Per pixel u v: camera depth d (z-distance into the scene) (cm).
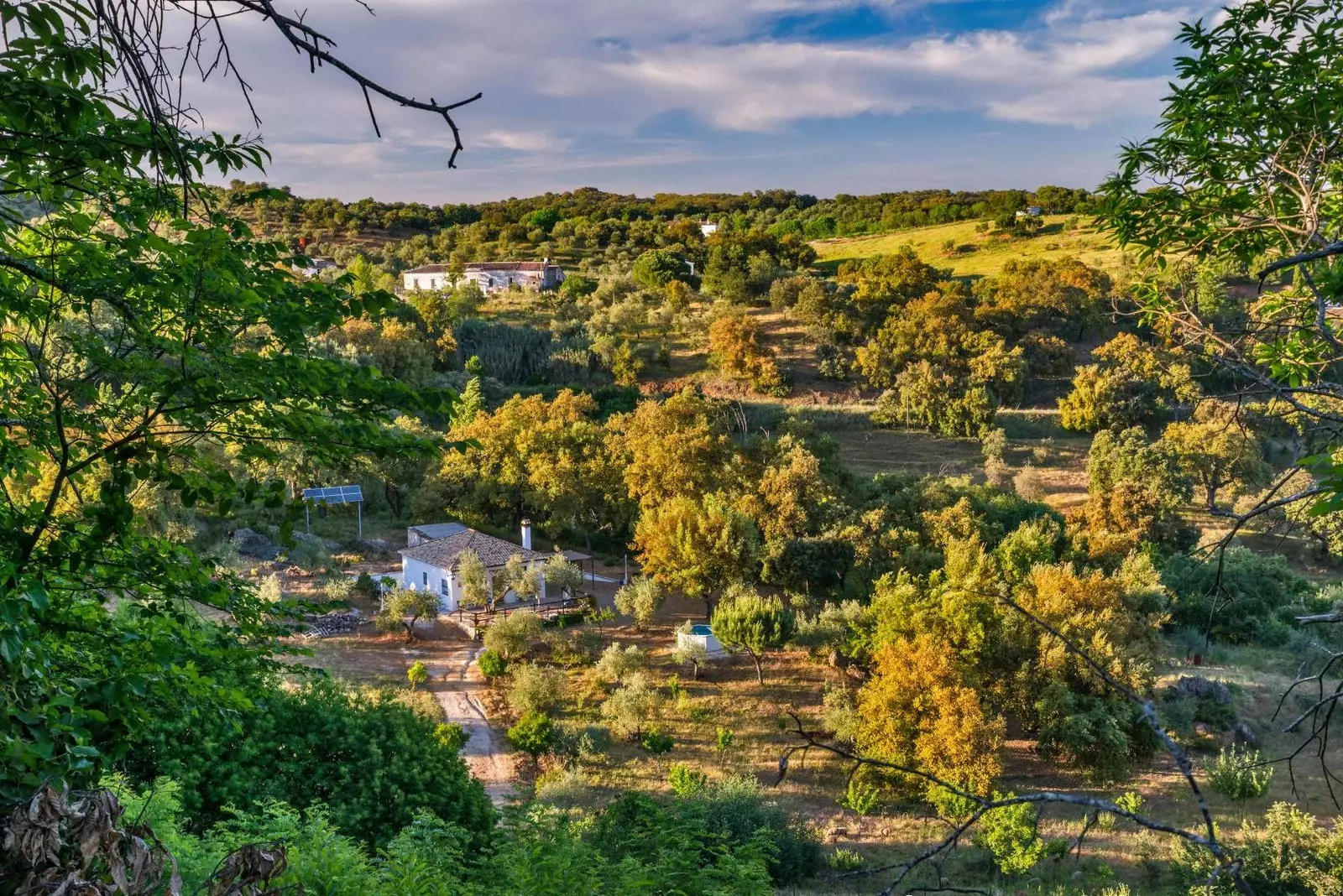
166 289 559
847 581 5116
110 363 528
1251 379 609
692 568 4822
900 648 3622
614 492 6084
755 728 3900
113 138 500
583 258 16950
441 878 1106
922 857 312
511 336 10281
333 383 605
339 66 312
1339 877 2253
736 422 8969
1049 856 2898
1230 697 3928
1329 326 673
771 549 5025
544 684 3906
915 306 10250
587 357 10031
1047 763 3734
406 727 2159
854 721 3634
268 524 5756
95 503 616
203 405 563
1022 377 9375
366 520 6556
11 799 420
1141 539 5897
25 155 511
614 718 3838
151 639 612
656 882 1198
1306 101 780
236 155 529
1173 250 940
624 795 1834
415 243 17500
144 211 588
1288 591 4831
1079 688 3688
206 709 700
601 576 5906
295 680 2645
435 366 9838
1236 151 856
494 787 3344
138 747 1595
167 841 953
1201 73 851
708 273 13188
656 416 6112
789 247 14700
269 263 645
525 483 6228
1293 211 887
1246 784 3269
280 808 1104
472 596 4844
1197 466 6066
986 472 7869
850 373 10231
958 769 3164
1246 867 2364
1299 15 832
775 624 4212
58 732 471
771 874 2569
